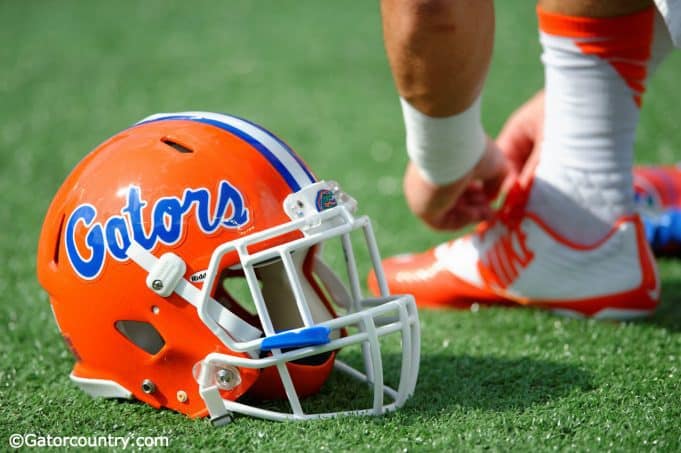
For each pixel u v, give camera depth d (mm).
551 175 8438
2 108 18984
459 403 6309
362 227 6281
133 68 22203
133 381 6293
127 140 6262
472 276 8945
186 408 6168
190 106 18750
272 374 6215
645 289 8289
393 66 6613
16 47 24859
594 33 7723
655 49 7977
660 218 10234
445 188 8023
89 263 6070
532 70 20625
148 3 30641
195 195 5859
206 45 24500
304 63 22281
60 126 17531
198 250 5840
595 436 5621
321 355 6566
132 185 5961
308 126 17312
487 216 8922
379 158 15305
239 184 5891
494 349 7746
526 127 9836
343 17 27453
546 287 8562
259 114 18125
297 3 29906
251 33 25734
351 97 19312
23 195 13617
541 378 6891
